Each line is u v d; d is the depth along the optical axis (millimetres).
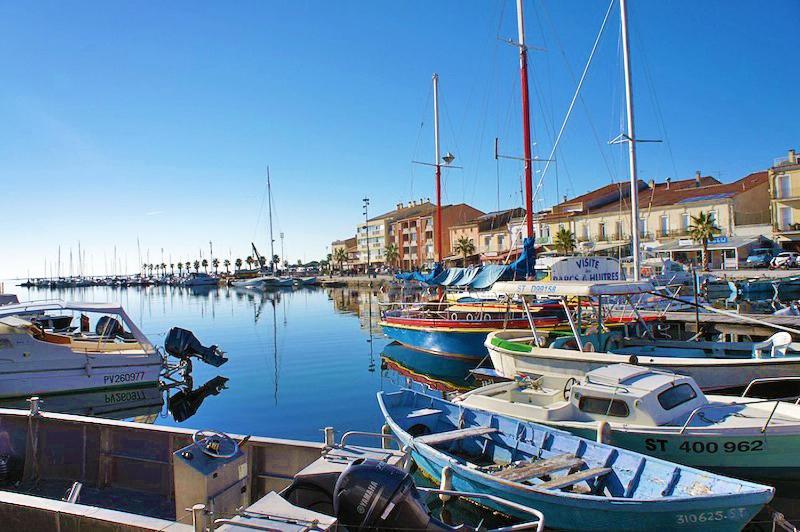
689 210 56125
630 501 7324
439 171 36688
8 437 9414
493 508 8766
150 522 5297
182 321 44594
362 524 5602
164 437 8297
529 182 22812
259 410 16453
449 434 10273
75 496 6762
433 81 37219
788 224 50750
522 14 23172
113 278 157875
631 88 21188
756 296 34938
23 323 17531
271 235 101625
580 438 9312
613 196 68375
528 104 23016
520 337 18203
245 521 5082
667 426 9891
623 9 21438
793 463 9242
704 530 7207
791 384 12438
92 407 17953
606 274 18812
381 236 113562
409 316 26766
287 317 46031
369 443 13055
